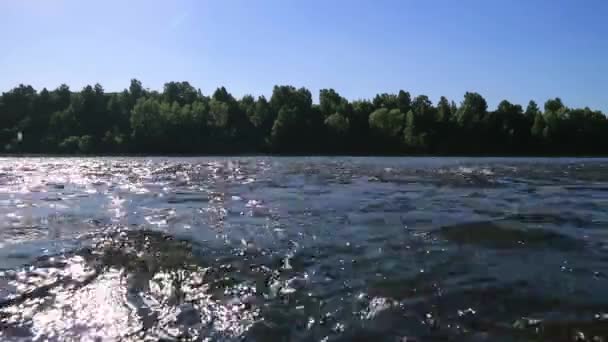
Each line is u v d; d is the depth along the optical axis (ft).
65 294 22.08
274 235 33.65
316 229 35.65
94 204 51.21
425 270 25.11
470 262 26.53
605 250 29.01
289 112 335.88
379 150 339.16
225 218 40.88
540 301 20.58
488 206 47.37
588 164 161.68
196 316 19.58
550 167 135.54
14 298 21.56
